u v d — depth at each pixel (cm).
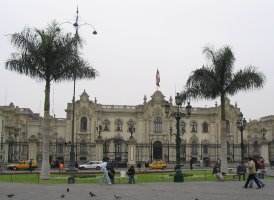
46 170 3438
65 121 10006
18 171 4997
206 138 10206
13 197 2016
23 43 3394
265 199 1936
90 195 2084
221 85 3981
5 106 9075
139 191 2350
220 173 3478
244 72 3969
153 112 10050
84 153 9425
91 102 9912
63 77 3541
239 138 10150
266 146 7031
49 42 3400
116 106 10150
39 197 2022
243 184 2906
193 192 2289
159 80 10181
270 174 4369
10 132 8756
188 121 10212
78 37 3528
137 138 10019
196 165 7662
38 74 3475
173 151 9656
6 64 3422
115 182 3167
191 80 4028
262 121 11512
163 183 3039
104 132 9938
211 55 4012
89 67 3625
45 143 3434
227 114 10200
